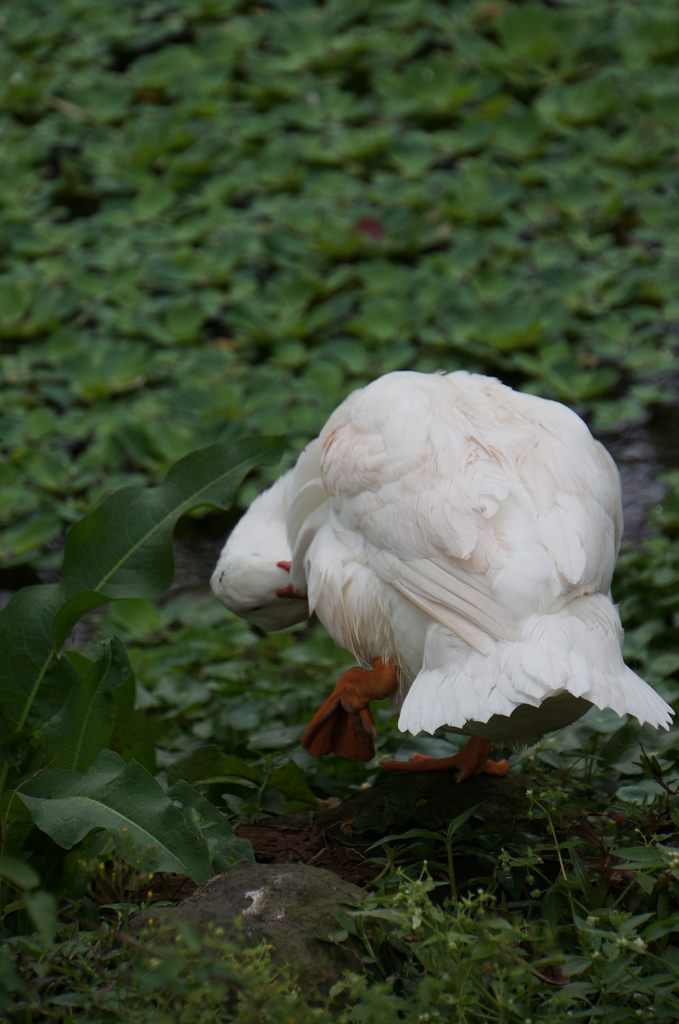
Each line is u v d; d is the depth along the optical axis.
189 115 16.64
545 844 4.99
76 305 13.45
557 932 4.38
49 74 17.86
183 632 9.41
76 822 4.62
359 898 4.55
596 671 4.81
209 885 4.59
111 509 5.56
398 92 16.38
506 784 5.88
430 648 5.26
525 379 12.16
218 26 18.58
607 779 5.96
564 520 5.19
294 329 12.82
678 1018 3.94
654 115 15.13
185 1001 4.04
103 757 4.85
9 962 4.19
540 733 5.39
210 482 5.61
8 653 5.34
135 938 4.32
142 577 5.50
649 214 13.59
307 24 17.73
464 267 13.35
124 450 11.57
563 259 13.31
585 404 11.66
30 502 11.14
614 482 5.86
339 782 6.65
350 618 5.91
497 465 5.43
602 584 5.40
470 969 3.96
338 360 12.43
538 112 15.59
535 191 14.67
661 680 6.88
